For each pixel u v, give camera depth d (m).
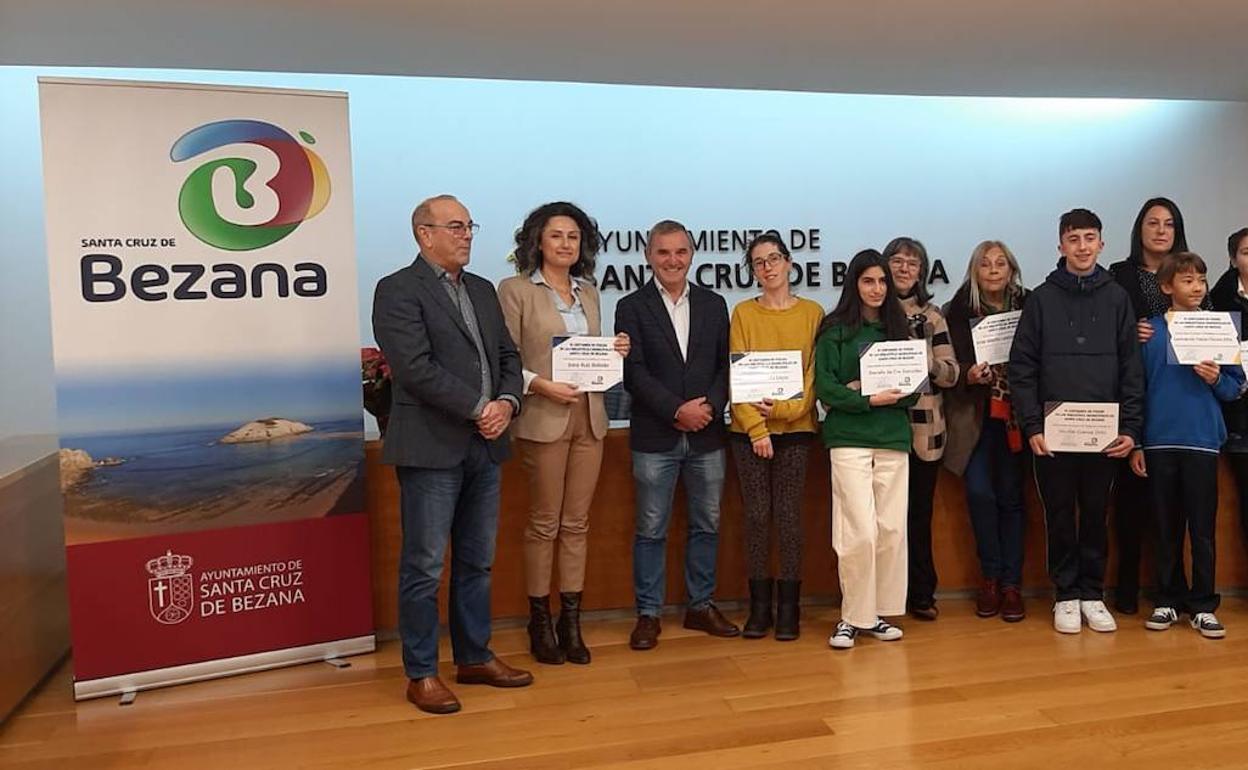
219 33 3.21
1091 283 3.07
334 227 2.99
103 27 3.11
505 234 4.57
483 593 2.77
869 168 4.99
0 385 3.92
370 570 3.14
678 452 3.05
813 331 3.13
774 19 3.25
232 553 2.90
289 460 2.96
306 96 2.94
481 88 4.52
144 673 2.81
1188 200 5.26
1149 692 2.62
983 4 3.17
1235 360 2.95
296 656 2.99
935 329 3.19
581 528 3.00
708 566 3.21
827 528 3.53
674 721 2.49
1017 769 2.19
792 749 2.31
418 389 2.46
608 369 2.89
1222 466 3.46
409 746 2.38
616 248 4.71
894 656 2.96
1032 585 3.56
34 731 2.54
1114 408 3.01
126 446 2.77
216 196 2.84
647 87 4.71
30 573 2.85
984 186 5.12
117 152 2.73
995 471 3.30
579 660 2.95
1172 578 3.18
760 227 4.88
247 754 2.37
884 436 3.02
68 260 2.69
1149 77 4.20
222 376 2.87
